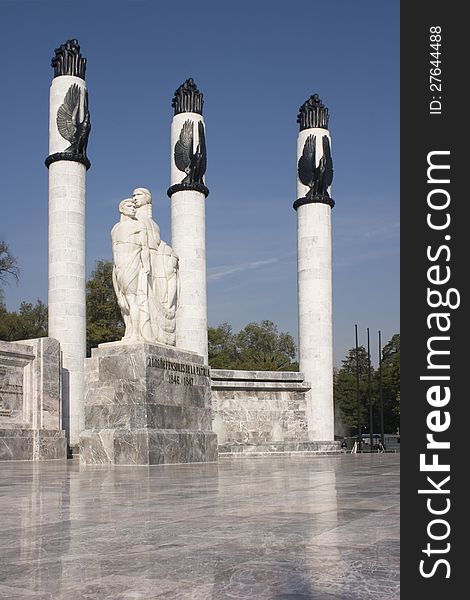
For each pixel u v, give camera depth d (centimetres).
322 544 514
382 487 1038
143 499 861
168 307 2033
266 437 3259
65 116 3369
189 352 2064
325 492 948
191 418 2030
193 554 481
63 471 1569
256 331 9494
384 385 7688
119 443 1816
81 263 3331
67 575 420
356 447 4956
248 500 838
